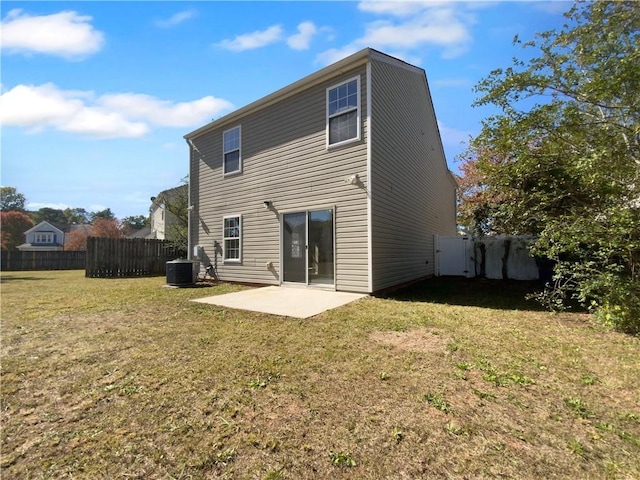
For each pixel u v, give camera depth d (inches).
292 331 174.9
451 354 138.5
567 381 112.6
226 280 411.2
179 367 126.8
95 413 94.4
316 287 315.6
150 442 80.7
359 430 84.2
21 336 169.5
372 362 129.8
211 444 79.4
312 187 319.6
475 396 102.0
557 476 67.6
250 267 380.2
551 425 86.2
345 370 122.2
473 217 490.0
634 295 165.8
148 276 543.8
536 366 125.6
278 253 350.0
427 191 466.9
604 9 250.5
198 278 444.8
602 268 191.0
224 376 118.0
